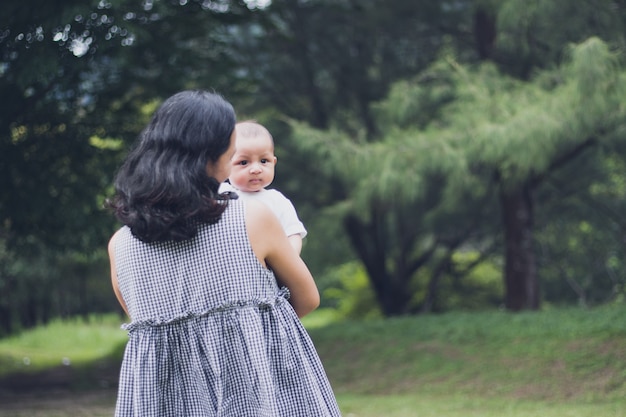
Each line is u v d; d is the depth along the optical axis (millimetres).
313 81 17172
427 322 13062
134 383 2340
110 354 18734
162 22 10930
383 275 19609
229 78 12078
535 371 9930
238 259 2328
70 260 23719
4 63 10000
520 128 9969
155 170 2293
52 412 9078
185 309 2336
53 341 22578
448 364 10836
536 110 10180
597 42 9484
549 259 17656
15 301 26406
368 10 15742
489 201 16578
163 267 2346
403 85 13070
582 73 9492
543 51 12508
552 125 9891
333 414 2410
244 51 17094
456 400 9445
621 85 9523
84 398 11336
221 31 12383
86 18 8852
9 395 12141
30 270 21672
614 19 11195
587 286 18203
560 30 11594
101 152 11391
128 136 11664
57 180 11180
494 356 10695
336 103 17266
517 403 8969
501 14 10969
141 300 2363
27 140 11133
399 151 11711
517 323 11766
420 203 17250
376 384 10883
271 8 12539
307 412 2352
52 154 11172
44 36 9078
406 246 19406
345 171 12523
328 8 15727
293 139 13609
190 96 2387
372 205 14336
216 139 2350
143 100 11766
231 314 2318
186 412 2332
